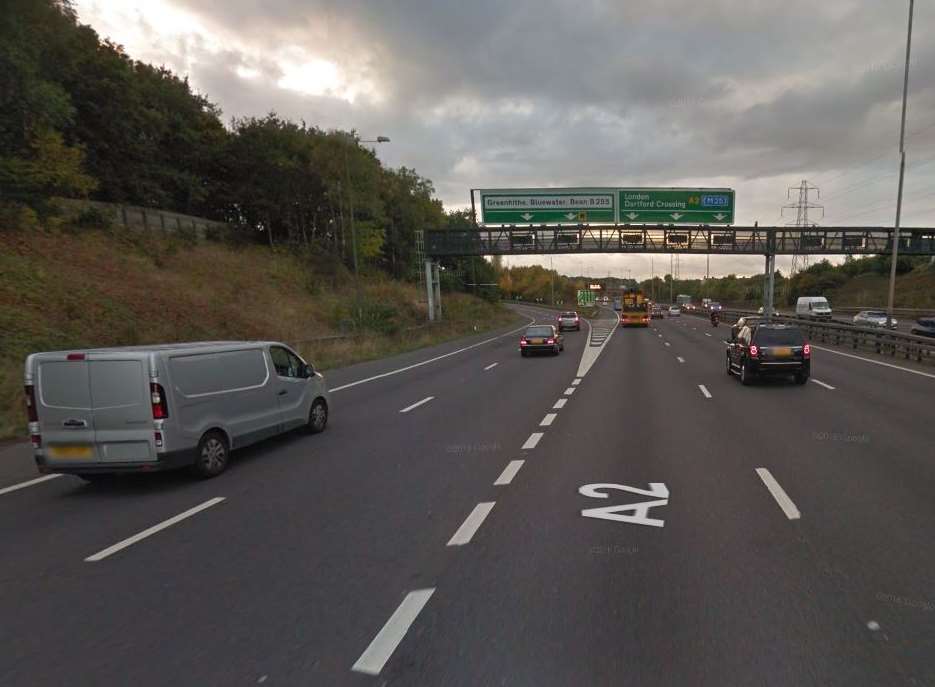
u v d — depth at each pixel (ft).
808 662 10.57
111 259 87.71
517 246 145.28
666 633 11.62
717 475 22.59
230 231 145.59
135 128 136.98
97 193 125.70
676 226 138.31
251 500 21.16
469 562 15.25
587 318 257.75
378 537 17.17
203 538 17.51
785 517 17.95
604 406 39.40
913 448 26.40
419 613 12.66
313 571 14.94
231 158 157.28
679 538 16.49
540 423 33.96
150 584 14.43
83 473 22.72
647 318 163.43
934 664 10.48
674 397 42.70
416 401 44.27
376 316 113.09
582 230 141.28
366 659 10.98
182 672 10.69
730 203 134.10
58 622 12.65
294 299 116.26
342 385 56.24
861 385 46.96
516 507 19.45
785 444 27.53
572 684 10.05
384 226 226.99
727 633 11.57
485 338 139.03
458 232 147.13
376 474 24.07
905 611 12.32
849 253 144.05
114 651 11.46
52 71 108.68
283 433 31.35
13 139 85.46
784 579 13.85
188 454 23.39
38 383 22.90
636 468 23.82
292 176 156.46
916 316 150.10
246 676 10.52
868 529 16.88
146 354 22.50
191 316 79.05
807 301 169.07
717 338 115.75
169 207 148.36
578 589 13.58
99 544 17.24
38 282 65.26
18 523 19.25
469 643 11.43
